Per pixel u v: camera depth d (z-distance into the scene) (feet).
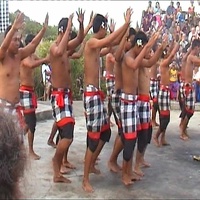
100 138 13.46
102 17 12.56
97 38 12.50
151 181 13.60
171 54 18.33
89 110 12.48
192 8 42.52
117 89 13.70
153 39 12.39
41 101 32.65
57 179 13.03
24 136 4.36
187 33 40.01
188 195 12.28
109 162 14.76
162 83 18.69
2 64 12.23
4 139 3.56
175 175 14.38
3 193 3.54
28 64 15.26
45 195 11.87
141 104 14.07
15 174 3.59
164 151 18.10
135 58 12.60
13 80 12.42
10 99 12.26
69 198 11.71
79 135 21.15
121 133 13.21
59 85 12.82
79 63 38.11
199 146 19.21
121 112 12.92
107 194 12.15
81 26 13.78
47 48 36.96
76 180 13.43
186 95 20.16
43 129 22.49
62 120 12.70
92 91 12.50
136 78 12.92
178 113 29.43
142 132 14.14
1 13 38.50
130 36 13.30
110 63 20.71
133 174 13.80
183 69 20.47
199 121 26.40
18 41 12.26
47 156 16.37
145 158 16.78
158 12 44.16
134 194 12.21
